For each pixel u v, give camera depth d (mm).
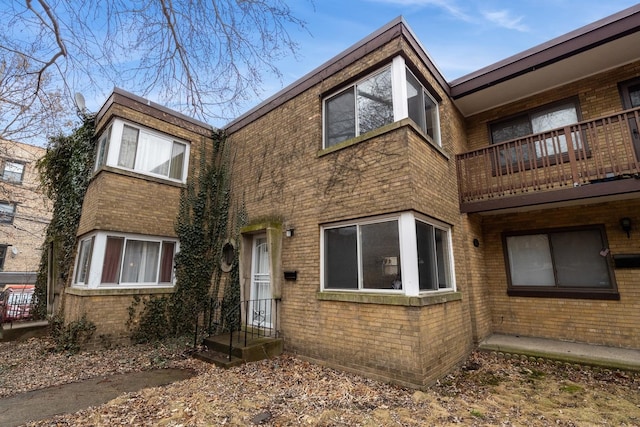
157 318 8016
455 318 5953
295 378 5137
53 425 3535
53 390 4727
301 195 6969
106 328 7250
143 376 5371
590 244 6637
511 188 6590
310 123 7211
